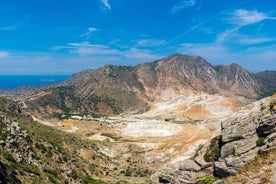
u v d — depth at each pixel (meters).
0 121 80.75
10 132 78.44
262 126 61.06
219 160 66.62
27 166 70.00
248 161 60.31
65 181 76.50
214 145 73.25
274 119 60.00
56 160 86.19
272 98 65.50
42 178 68.62
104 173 127.31
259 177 54.38
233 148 64.69
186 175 72.62
